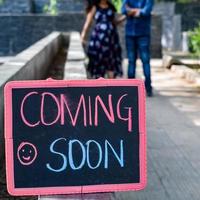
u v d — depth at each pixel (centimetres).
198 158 688
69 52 1012
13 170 428
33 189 429
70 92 434
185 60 1625
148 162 668
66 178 431
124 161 436
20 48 2081
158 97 1116
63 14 2067
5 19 2070
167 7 2698
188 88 1237
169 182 600
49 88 432
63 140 432
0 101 568
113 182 435
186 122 884
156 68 1630
